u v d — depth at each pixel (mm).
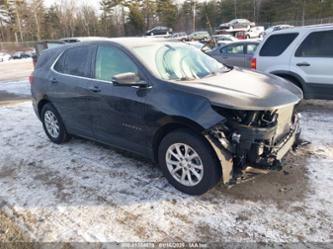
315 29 5711
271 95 3076
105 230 2766
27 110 7547
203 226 2736
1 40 59438
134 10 56781
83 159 4258
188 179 3172
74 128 4477
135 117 3395
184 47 4098
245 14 55031
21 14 57375
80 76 4129
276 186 3273
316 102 6758
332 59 5492
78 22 59750
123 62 3580
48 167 4086
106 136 3938
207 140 2857
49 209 3131
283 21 47562
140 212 2986
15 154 4625
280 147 3133
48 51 5020
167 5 57469
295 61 5949
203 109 2854
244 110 2799
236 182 2932
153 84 3234
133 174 3725
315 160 3812
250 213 2863
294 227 2646
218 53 10570
